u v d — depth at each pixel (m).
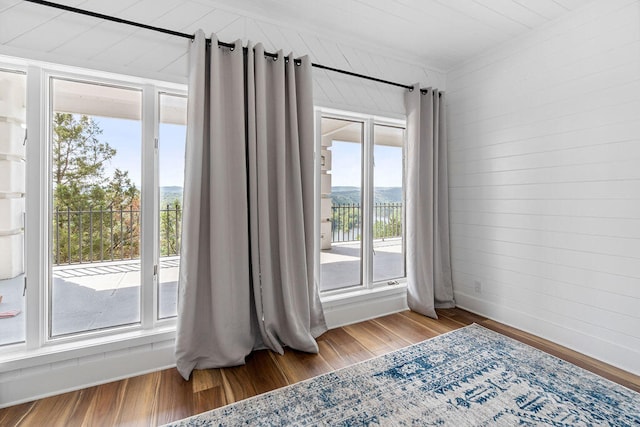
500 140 2.77
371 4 2.17
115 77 1.93
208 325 2.06
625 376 1.94
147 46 1.94
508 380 1.90
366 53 2.80
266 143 2.19
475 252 3.02
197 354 2.02
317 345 2.35
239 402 1.70
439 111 3.18
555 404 1.68
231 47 2.11
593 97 2.15
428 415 1.59
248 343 2.15
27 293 1.76
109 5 1.85
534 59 2.50
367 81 2.82
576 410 1.63
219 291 2.01
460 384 1.86
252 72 2.12
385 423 1.54
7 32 1.62
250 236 2.19
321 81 2.58
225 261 2.04
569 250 2.30
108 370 1.88
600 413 1.61
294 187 2.33
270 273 2.21
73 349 1.79
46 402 1.68
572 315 2.29
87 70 1.83
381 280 3.16
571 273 2.30
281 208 2.24
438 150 3.17
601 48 2.10
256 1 2.14
